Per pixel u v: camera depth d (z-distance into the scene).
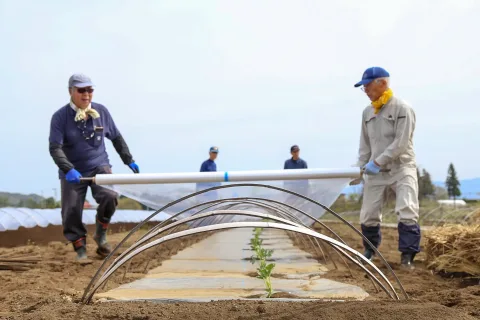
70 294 3.88
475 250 5.03
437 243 5.43
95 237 6.82
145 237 3.69
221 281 4.60
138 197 5.55
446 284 4.64
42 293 3.99
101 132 6.66
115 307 3.06
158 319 2.78
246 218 6.85
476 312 2.96
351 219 16.67
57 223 11.16
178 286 4.32
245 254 6.96
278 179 4.68
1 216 9.80
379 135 5.95
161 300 3.48
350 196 17.50
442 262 5.18
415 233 5.62
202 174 4.70
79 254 6.52
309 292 3.97
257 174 4.67
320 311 2.76
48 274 5.27
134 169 7.07
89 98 6.43
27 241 9.99
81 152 6.50
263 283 4.46
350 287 4.20
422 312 2.71
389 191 6.06
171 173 4.75
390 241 9.62
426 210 13.30
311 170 4.70
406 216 5.63
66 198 6.46
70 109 6.46
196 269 5.47
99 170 6.57
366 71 5.91
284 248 7.76
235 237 10.36
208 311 2.89
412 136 5.83
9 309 3.46
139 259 6.45
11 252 7.70
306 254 6.83
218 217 6.64
